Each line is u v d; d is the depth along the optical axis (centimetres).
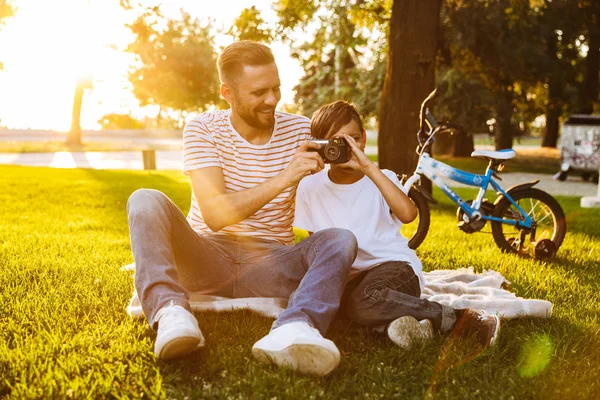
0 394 244
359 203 327
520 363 280
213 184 307
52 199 1066
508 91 2305
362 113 2239
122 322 325
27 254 527
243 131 317
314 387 250
